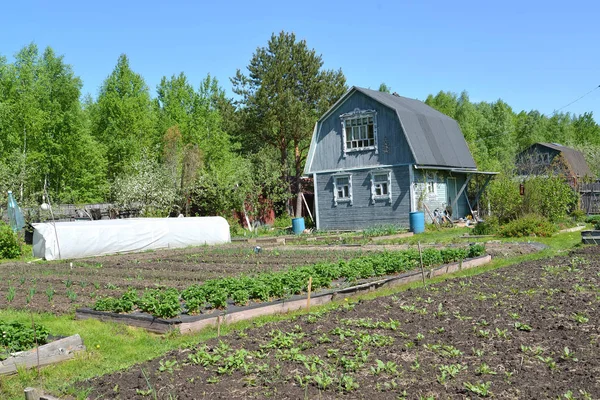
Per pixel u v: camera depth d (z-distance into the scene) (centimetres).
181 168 4319
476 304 981
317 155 3591
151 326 948
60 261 2264
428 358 685
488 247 2006
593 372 616
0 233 2450
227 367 670
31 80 4484
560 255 1688
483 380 603
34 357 766
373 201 3341
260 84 4525
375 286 1249
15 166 3656
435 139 3459
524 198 2636
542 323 832
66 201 4519
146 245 2662
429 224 3098
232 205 3822
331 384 606
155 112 6228
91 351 837
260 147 5000
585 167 5622
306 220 4088
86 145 4794
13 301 1273
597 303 952
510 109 10506
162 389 614
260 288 1092
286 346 757
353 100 3425
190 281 1506
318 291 1191
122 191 3697
